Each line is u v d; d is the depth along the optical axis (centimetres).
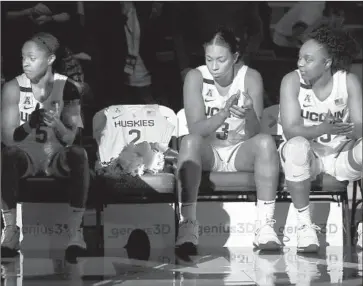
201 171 877
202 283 638
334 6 1130
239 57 1088
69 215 890
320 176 893
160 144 966
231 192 906
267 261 786
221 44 917
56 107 949
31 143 927
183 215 873
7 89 948
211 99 938
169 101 1112
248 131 920
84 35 1123
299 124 917
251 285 625
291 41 1116
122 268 748
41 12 1107
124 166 903
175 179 897
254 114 912
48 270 741
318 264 758
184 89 936
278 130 984
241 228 917
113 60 1124
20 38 1106
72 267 760
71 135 944
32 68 936
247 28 1108
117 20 1124
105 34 1125
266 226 878
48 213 925
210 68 923
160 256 837
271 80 1105
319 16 1125
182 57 1112
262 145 866
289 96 924
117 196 895
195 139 870
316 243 860
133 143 950
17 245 884
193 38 1115
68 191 897
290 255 834
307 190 866
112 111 980
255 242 891
